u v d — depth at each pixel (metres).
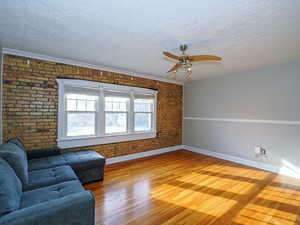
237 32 1.99
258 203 2.16
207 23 1.79
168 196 2.32
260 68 3.55
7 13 1.64
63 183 1.78
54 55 2.91
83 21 1.78
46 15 1.67
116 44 2.39
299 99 3.01
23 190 1.68
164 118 4.84
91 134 3.49
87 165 2.62
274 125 3.35
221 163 3.86
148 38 2.18
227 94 4.18
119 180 2.83
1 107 2.54
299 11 1.55
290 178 2.99
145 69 3.79
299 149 3.02
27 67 2.77
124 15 1.65
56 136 3.06
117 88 3.77
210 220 1.82
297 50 2.55
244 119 3.83
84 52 2.74
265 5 1.47
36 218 1.09
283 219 1.84
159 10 1.56
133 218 1.84
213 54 2.73
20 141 2.54
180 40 2.23
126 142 4.03
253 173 3.23
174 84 5.10
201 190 2.51
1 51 2.51
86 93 3.36
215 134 4.46
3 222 1.01
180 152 4.91
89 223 1.30
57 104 3.06
